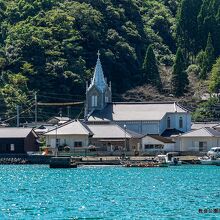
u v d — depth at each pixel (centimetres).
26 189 17588
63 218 12681
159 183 19188
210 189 17488
